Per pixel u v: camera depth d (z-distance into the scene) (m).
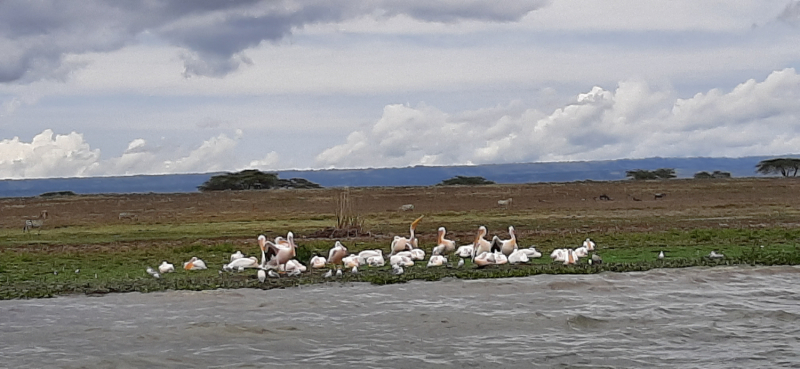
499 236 36.97
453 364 14.30
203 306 19.55
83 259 30.22
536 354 14.93
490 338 16.20
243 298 20.45
